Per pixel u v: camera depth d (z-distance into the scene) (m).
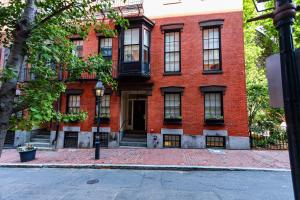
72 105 14.43
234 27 12.46
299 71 1.86
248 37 16.48
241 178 6.98
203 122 12.32
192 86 12.70
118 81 13.53
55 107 14.16
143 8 13.79
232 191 5.81
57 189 6.29
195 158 9.62
